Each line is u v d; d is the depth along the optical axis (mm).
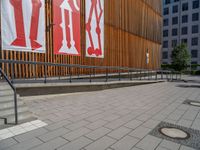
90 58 11289
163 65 36312
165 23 44375
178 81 16453
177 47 31438
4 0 6820
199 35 38312
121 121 4426
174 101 7016
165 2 44125
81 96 7621
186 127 4098
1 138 3246
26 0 7496
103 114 5012
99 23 11812
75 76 9805
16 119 3908
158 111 5457
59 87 7215
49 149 2895
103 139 3336
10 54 7168
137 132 3725
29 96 6219
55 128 3824
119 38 14219
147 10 19359
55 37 8891
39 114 4812
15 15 7176
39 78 8102
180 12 41406
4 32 6879
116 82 10211
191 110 5633
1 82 5645
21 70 7664
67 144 3092
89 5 10953
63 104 6055
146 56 19250
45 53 8500
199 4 38219
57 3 8898
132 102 6684
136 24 16906
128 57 15555
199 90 10164
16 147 2930
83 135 3498
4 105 4297
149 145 3139
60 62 9258
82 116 4762
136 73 16812
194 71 29641
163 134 3646
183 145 3172
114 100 6973
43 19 8203
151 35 20672
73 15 9773
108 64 12984
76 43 10047
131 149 2975
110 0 13047
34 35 7879
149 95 8305
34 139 3250
